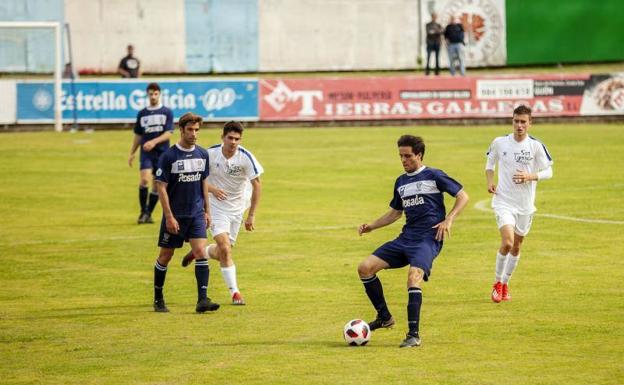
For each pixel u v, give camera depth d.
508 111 99.69
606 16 119.88
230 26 119.38
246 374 24.69
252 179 34.06
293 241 46.03
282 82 98.19
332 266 40.28
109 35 117.44
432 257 27.91
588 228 47.97
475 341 27.83
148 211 52.12
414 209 28.44
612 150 78.56
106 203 58.72
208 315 31.89
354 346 27.45
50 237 47.97
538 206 54.59
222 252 33.62
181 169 31.69
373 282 28.50
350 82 98.88
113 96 96.62
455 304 33.03
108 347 27.77
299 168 71.56
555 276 37.41
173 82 96.50
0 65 107.06
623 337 28.08
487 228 48.59
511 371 24.61
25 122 95.62
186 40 118.81
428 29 108.44
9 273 39.69
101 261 42.09
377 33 120.62
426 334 28.75
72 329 30.16
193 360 26.16
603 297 33.59
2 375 25.00
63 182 66.56
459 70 109.19
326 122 98.75
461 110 99.50
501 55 119.19
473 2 118.94
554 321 30.19
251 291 35.66
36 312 32.78
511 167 34.44
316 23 120.31
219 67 119.62
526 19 119.12
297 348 27.33
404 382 23.75
